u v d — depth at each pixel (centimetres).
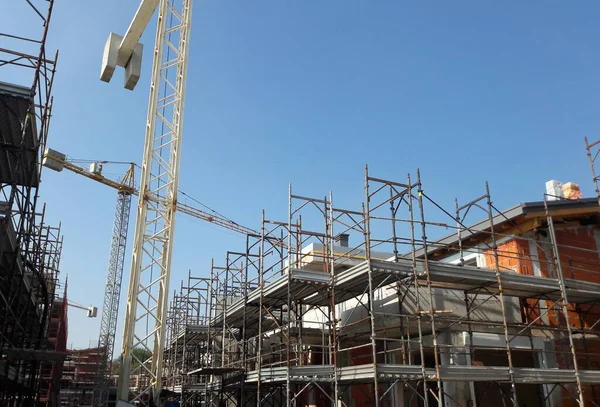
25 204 1738
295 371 1792
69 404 7281
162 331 2953
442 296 2106
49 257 3659
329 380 1817
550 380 1875
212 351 2981
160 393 2878
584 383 1923
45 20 1717
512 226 2389
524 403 2453
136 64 3278
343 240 3569
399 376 1659
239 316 2573
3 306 2230
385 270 1755
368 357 2486
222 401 2803
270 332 2958
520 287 2000
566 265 2355
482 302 1998
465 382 1978
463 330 2045
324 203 2266
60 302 5672
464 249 2156
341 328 2044
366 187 1850
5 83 1614
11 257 1875
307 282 1938
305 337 2627
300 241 2273
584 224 2480
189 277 3653
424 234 1816
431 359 2444
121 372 2764
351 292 2105
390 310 2133
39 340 2650
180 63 3531
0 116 1728
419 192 1856
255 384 2372
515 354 2438
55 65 1797
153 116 3253
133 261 2967
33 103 1672
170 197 3234
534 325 2059
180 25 3612
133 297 2895
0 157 1866
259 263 2239
